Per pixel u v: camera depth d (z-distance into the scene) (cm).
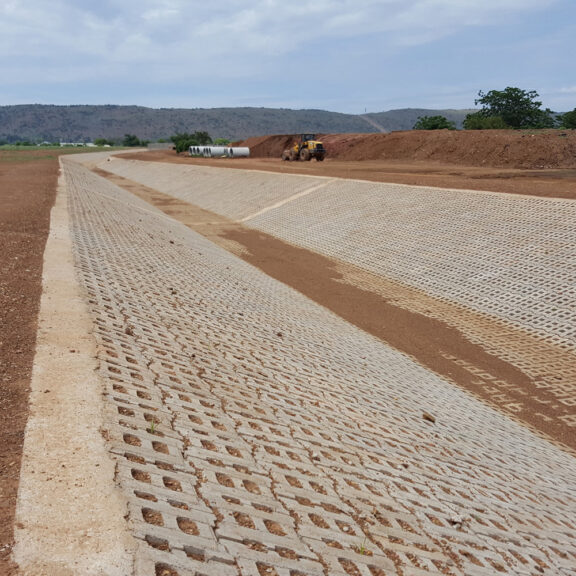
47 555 530
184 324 1503
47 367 963
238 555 611
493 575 752
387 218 3350
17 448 716
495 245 2631
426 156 6419
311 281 2703
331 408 1221
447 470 1069
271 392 1202
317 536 702
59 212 2908
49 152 14350
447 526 844
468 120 9219
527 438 1375
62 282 1505
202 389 1079
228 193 5244
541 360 1822
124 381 974
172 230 3441
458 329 2086
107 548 550
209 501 696
